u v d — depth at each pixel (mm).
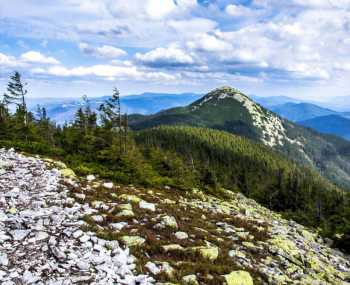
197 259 12539
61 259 10016
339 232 31844
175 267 11281
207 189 48688
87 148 41469
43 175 20312
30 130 45312
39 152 32469
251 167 155375
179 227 16172
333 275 18156
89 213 14641
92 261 10211
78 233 11844
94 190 19375
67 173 22672
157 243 12984
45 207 14617
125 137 41625
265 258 16016
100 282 9094
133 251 11539
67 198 16406
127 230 13742
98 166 31812
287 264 16016
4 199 14984
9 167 21609
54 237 11375
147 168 35750
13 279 8703
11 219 12445
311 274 16203
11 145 32125
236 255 14539
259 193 86000
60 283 8750
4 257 9711
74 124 54500
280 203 81250
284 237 22297
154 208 18438
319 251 23562
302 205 79125
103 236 12070
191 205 25484
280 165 175375
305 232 30453
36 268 9375
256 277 12797
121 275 9742
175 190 34000
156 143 160875
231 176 114375
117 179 27547
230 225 20891
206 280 10852
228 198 49156
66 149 45875
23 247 10570
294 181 86312
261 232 21250
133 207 17391
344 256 26750
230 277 11375
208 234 16500
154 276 10156
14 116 52312
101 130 43344
